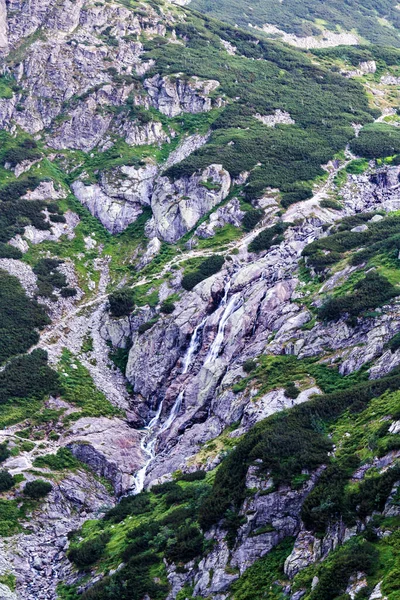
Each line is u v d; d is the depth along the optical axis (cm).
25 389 12900
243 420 10719
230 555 8044
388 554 6812
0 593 9444
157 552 8800
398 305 11056
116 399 13300
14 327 14012
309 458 8344
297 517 7975
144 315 14300
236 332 12575
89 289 15400
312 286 12700
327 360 11038
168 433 12125
